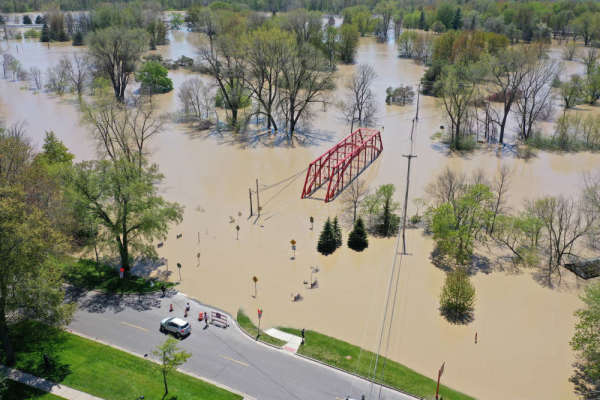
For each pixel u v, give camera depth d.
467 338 48.88
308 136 114.31
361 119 127.50
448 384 42.81
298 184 87.38
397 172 92.12
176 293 55.06
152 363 43.47
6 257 38.62
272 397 40.25
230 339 47.47
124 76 133.75
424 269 60.94
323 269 60.88
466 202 63.88
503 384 43.09
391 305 53.81
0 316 40.41
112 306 51.97
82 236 63.03
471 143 105.19
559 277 59.06
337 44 191.62
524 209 76.31
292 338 48.00
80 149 99.44
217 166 95.25
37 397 38.41
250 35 110.88
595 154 103.06
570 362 45.91
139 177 57.22
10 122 116.25
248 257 63.28
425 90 154.50
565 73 163.00
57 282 43.75
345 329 49.66
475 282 58.16
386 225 69.56
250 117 119.06
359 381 42.44
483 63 107.81
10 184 51.19
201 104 129.25
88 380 40.72
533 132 113.19
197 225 71.62
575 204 77.00
